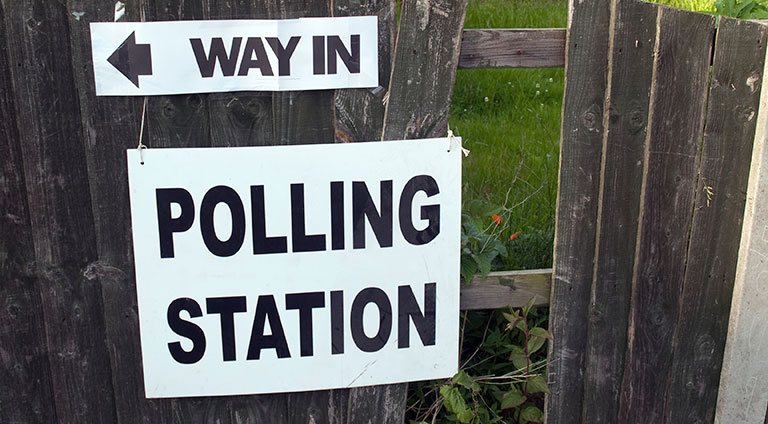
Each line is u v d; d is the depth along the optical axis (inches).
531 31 95.7
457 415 100.9
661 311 106.4
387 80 94.0
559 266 102.6
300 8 89.9
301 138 94.1
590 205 100.9
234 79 90.2
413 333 100.7
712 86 99.0
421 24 92.0
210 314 96.1
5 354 95.8
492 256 106.3
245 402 101.0
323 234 95.6
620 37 95.0
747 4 118.2
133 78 88.9
